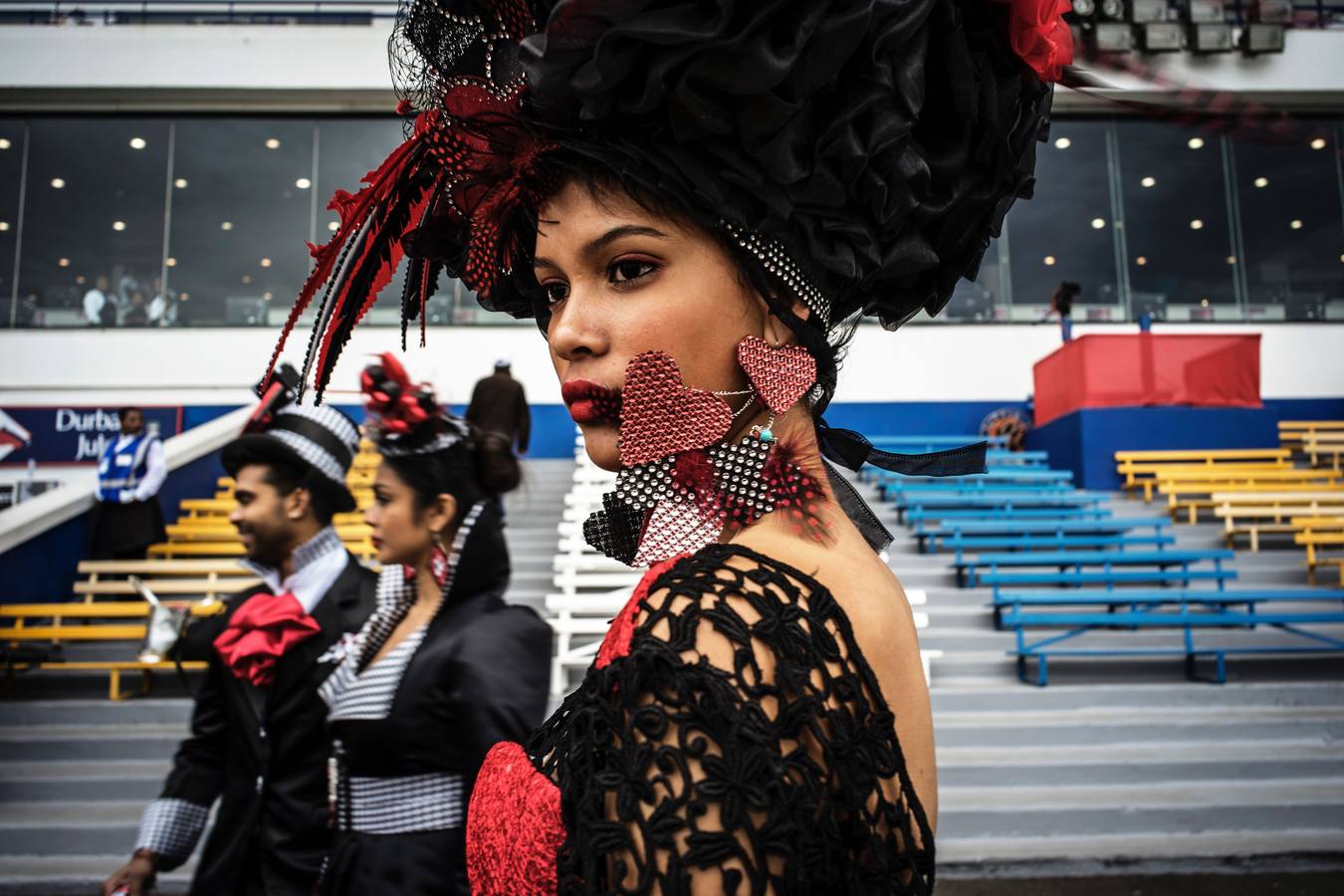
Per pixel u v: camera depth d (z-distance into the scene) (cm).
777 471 67
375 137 1262
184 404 1161
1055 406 1091
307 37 1226
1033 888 422
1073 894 414
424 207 101
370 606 227
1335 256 1248
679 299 65
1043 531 840
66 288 1191
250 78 1213
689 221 65
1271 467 962
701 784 50
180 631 610
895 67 66
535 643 187
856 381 1219
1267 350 1237
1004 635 650
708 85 61
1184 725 550
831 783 53
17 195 1210
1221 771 515
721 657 53
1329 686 586
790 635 54
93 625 736
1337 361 1231
